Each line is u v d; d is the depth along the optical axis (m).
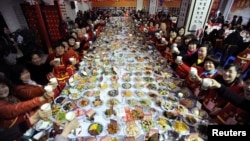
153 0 10.67
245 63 2.93
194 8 3.69
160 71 2.34
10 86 1.46
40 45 5.22
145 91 1.82
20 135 1.19
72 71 2.28
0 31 4.36
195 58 2.41
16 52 4.32
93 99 1.67
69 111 1.48
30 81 1.79
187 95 1.76
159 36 3.83
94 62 2.72
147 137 1.21
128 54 3.20
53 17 4.92
